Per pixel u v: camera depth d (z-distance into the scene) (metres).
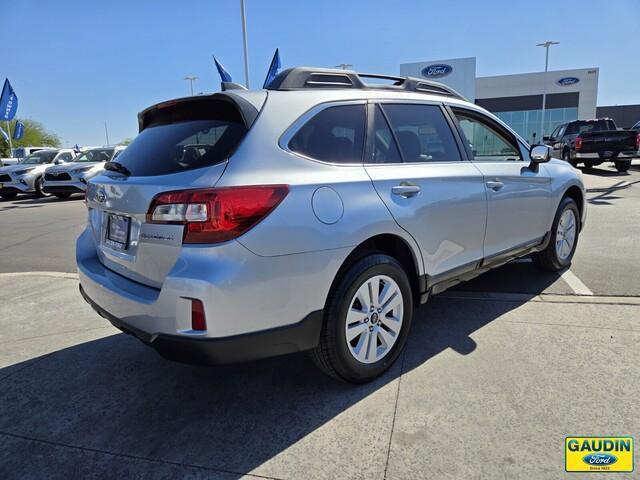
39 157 17.09
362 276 2.63
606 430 2.28
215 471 2.14
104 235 2.82
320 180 2.46
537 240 4.23
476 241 3.44
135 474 2.14
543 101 42.00
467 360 3.01
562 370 2.83
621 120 52.34
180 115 2.81
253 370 3.05
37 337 3.71
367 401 2.62
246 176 2.23
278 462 2.17
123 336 3.70
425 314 3.81
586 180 13.41
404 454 2.18
